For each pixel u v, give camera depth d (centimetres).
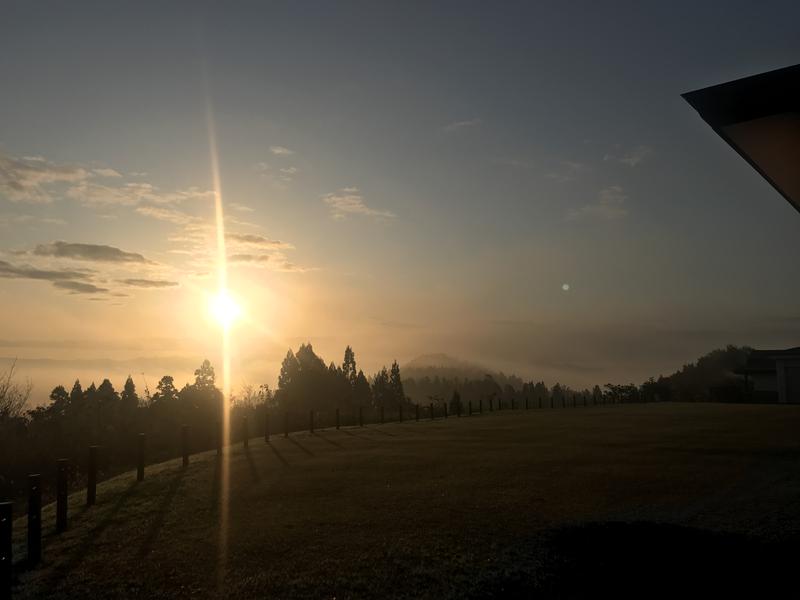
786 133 420
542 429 2617
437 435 2498
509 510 1069
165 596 725
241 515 1105
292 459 1847
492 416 3841
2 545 732
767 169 459
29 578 803
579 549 858
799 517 989
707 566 800
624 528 934
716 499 1125
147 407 4197
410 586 738
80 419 3325
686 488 1227
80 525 1090
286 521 1047
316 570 796
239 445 2416
